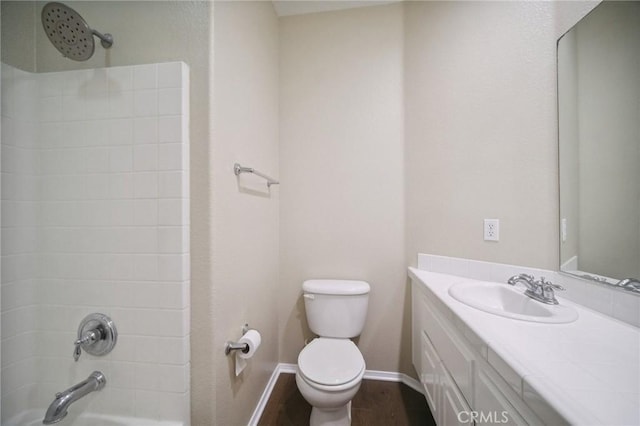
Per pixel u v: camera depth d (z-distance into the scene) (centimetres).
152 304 90
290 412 135
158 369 90
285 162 171
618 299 79
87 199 94
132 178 91
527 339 68
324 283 155
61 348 94
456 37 133
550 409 46
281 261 172
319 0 157
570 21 98
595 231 88
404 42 157
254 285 129
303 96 169
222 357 97
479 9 125
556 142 103
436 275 135
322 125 167
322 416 114
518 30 113
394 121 159
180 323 89
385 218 161
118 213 92
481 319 81
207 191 91
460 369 88
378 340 162
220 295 96
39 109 96
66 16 76
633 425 40
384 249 161
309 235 169
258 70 135
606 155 85
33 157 96
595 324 77
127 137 92
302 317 169
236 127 110
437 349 111
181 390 89
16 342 93
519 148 113
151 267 90
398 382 157
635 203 77
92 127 93
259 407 134
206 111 91
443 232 138
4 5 100
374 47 161
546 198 106
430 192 144
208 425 91
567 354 61
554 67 104
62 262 95
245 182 119
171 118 90
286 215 171
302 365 114
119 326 92
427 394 124
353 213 164
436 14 141
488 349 66
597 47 88
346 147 165
